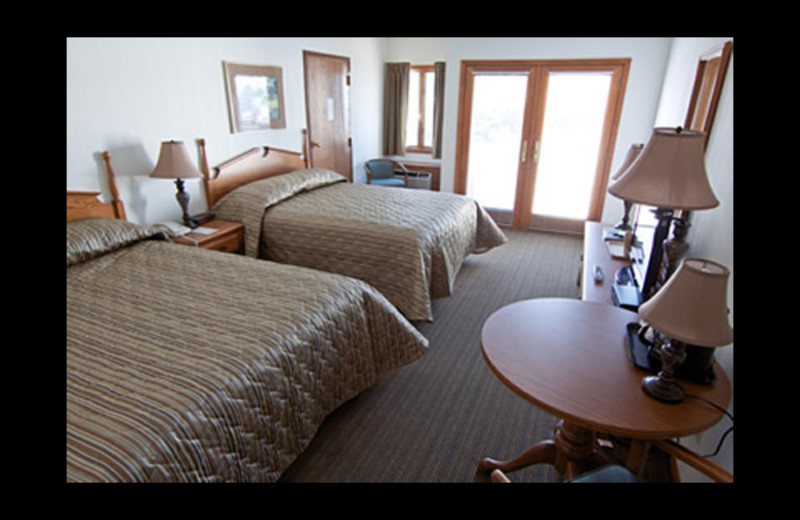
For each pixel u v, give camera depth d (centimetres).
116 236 233
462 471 181
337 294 190
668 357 114
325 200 352
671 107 343
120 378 130
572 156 475
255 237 312
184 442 116
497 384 237
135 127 271
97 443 107
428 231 292
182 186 290
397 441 196
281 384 151
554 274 388
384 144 630
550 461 162
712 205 131
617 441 182
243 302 178
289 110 412
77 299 178
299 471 179
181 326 159
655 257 181
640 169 140
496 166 510
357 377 199
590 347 142
